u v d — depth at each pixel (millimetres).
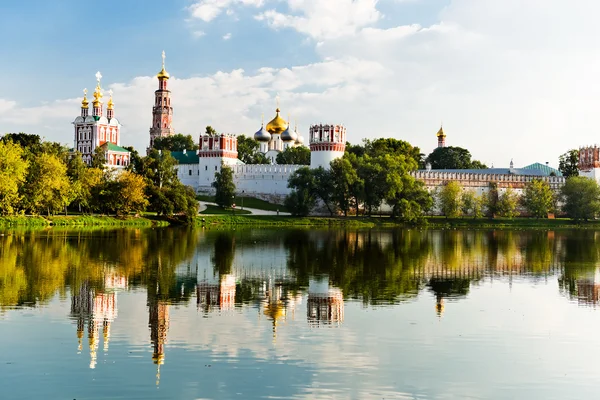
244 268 68750
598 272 69688
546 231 157250
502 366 34281
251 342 37594
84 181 148500
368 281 60875
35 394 29281
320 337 39000
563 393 30703
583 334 40906
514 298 53000
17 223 124562
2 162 120188
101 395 29266
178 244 96062
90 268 65438
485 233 144500
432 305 49375
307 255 83375
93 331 39375
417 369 33500
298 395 29656
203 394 29516
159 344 36844
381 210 192375
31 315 43219
